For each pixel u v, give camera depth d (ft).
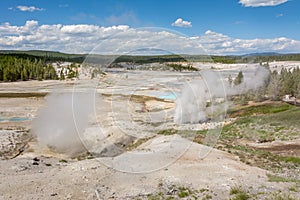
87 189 30.07
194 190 30.22
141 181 31.99
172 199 28.07
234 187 30.96
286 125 79.51
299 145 62.90
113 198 28.17
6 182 31.96
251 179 34.78
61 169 36.50
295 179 36.24
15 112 99.76
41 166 39.40
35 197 28.25
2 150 51.49
